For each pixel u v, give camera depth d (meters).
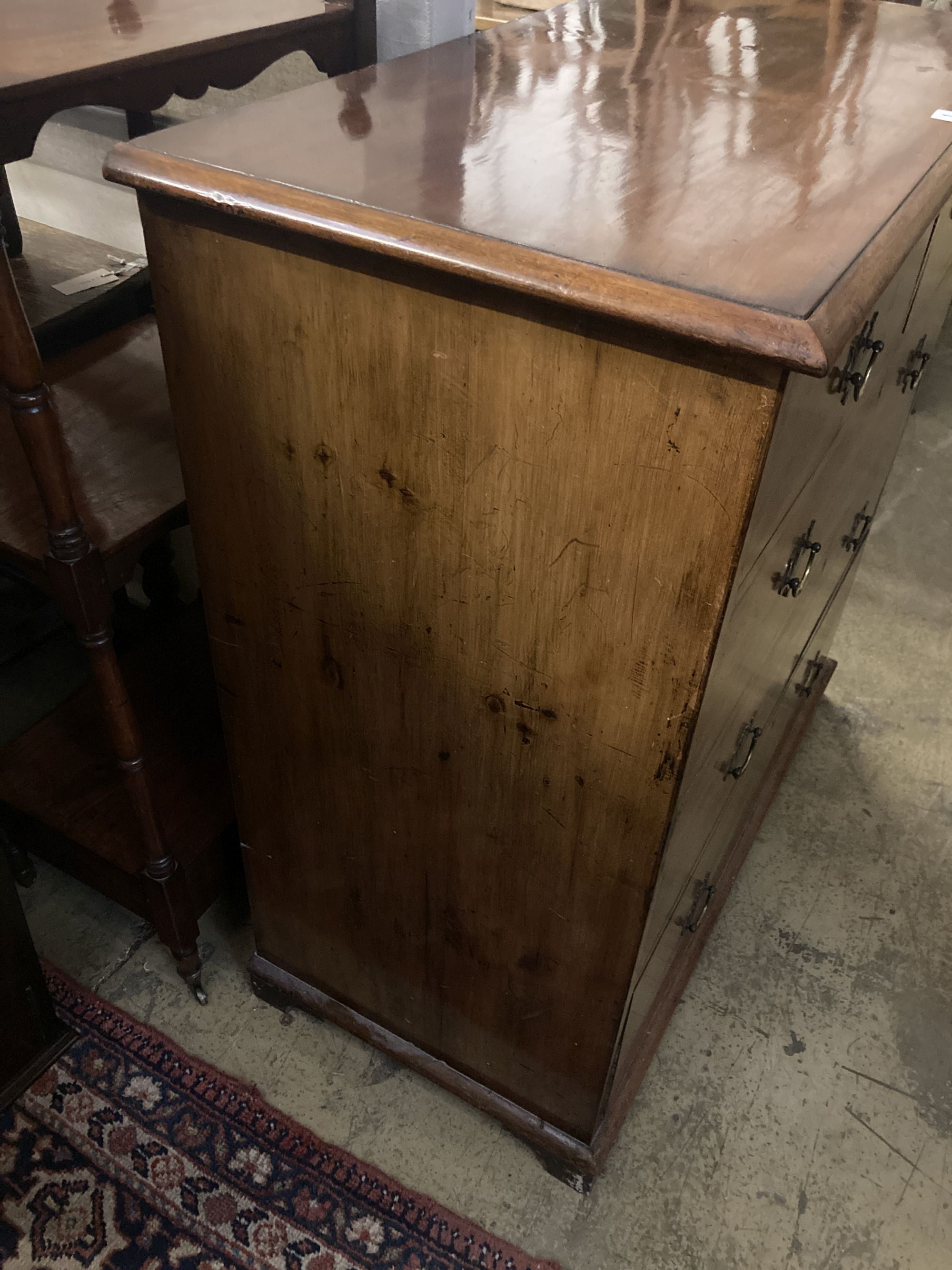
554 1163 1.23
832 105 0.94
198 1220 1.20
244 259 0.73
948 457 2.75
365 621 0.90
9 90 0.81
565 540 0.74
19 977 1.24
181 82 0.98
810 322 0.56
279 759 1.11
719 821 1.22
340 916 1.23
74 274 1.53
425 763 0.98
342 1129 1.30
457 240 0.63
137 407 1.18
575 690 0.82
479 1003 1.17
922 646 2.15
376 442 0.77
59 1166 1.24
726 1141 1.31
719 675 0.81
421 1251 1.19
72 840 1.31
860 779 1.85
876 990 1.51
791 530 0.90
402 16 1.21
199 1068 1.35
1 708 1.85
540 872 0.98
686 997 1.48
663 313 0.58
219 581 0.98
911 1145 1.32
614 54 1.07
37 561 0.94
